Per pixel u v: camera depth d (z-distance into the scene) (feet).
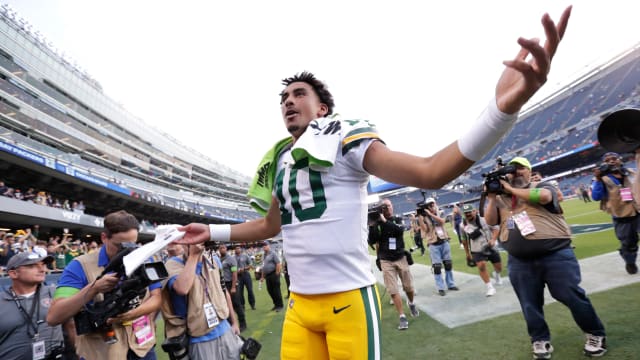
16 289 8.92
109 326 6.90
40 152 64.03
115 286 6.50
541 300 9.24
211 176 187.21
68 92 93.40
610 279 14.71
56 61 88.89
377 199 15.71
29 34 79.00
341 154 3.79
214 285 9.81
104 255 7.55
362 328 3.62
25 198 53.31
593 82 133.49
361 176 3.87
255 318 22.30
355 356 3.56
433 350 10.89
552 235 8.73
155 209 109.19
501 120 2.50
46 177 65.46
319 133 3.89
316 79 4.78
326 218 3.69
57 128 81.71
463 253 35.58
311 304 3.83
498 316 13.14
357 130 3.74
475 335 11.55
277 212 5.11
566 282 8.57
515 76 2.54
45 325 9.03
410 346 11.67
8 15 72.90
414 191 164.45
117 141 116.98
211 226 5.54
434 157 2.97
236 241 5.54
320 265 3.69
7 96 67.82
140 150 130.93
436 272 18.65
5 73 71.51
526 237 8.95
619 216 15.10
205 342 9.13
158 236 5.36
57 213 56.59
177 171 156.87
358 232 3.79
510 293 16.26
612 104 120.16
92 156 95.76
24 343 8.62
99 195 82.74
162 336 20.17
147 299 7.95
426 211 19.52
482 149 2.61
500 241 10.11
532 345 9.66
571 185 118.32
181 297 9.20
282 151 4.97
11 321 8.53
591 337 8.61
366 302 3.70
